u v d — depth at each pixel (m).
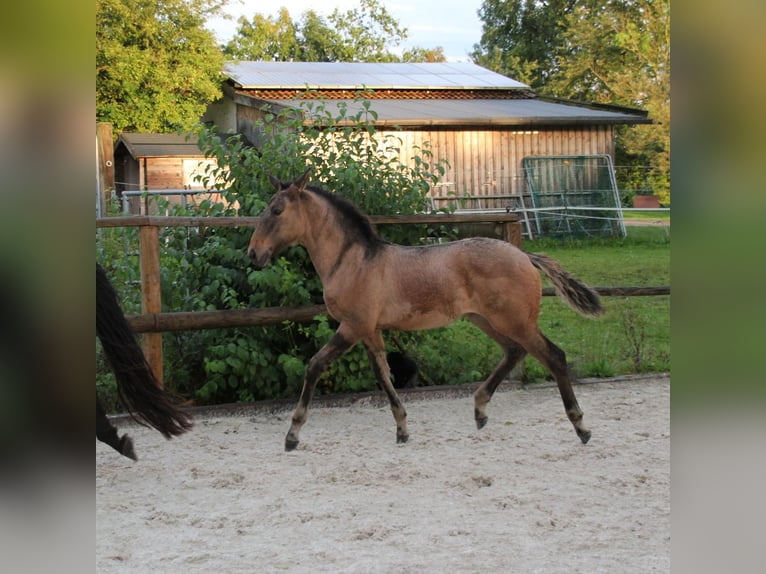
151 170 16.89
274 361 6.06
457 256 4.82
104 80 19.12
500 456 4.58
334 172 6.25
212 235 6.25
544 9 33.00
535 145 17.56
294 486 4.09
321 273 4.91
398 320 4.87
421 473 4.27
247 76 20.08
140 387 4.11
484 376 6.48
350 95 19.41
